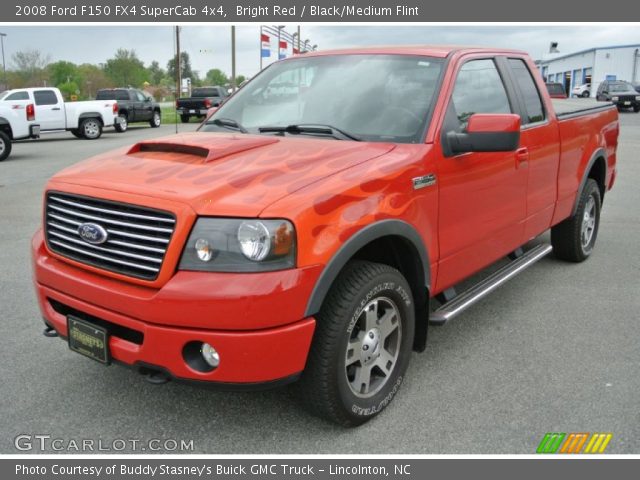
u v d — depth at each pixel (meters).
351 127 3.74
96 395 3.63
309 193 2.89
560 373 3.93
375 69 4.07
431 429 3.30
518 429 3.30
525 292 5.45
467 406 3.53
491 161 4.10
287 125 3.94
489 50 4.59
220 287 2.70
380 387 3.39
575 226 5.96
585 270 6.09
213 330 2.74
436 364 4.05
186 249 2.77
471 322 4.78
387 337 3.43
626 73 54.97
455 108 3.89
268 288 2.71
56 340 4.39
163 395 3.64
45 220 3.38
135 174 3.17
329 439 3.22
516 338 4.47
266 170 3.07
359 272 3.11
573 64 62.41
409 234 3.34
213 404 3.54
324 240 2.87
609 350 4.27
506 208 4.42
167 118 37.38
